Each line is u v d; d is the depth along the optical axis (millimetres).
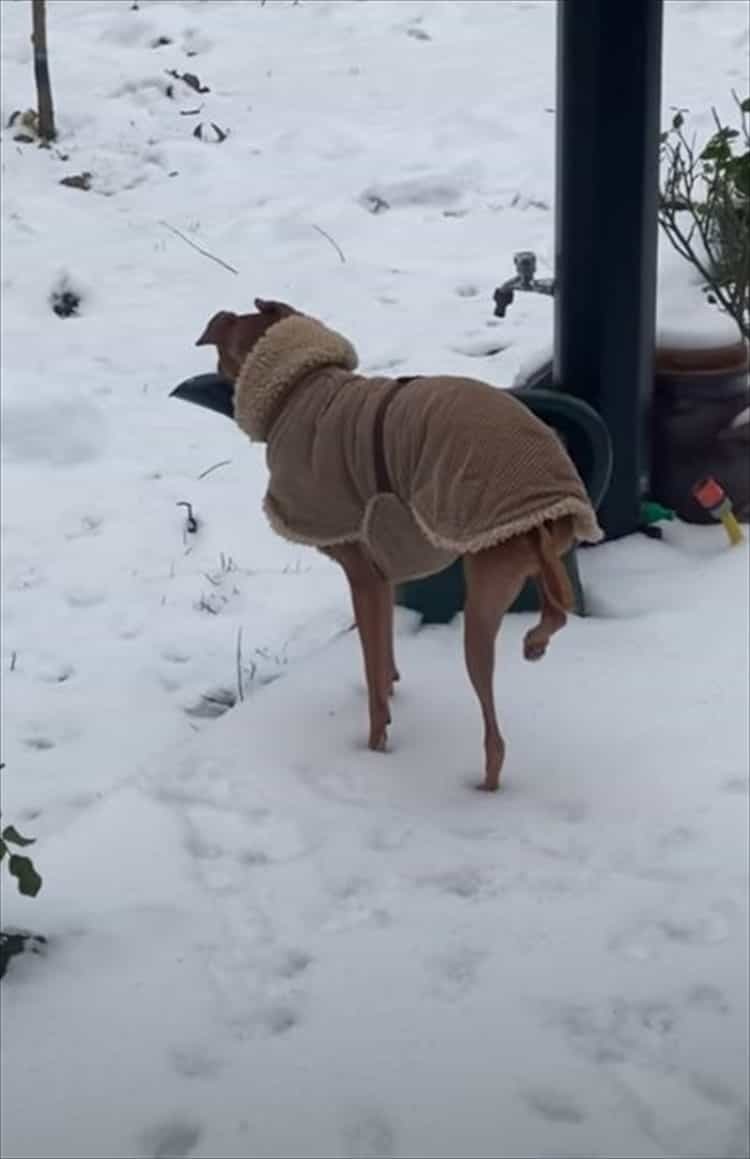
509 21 5859
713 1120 1587
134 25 5680
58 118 4871
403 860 1957
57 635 2604
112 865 1962
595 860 1945
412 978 1774
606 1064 1655
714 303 2885
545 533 1909
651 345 2602
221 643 2564
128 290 3904
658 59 2482
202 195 4453
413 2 6043
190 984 1774
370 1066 1661
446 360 3496
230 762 2148
